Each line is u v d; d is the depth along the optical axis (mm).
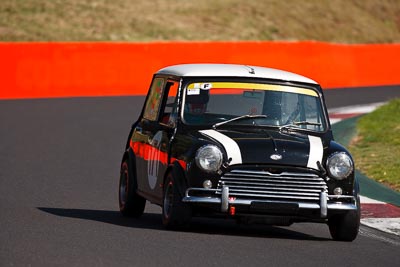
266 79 39094
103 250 31484
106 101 102000
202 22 155625
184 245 33062
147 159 39750
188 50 114438
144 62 112000
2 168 57812
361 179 56031
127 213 41750
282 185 35094
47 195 47719
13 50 105125
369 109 97812
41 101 101062
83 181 53688
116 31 146125
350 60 127438
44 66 106750
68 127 80875
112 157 65125
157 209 45188
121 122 85250
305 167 35250
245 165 34969
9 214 40188
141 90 111750
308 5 175875
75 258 29859
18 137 73938
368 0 190625
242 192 35000
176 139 37062
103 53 109875
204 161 34938
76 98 104938
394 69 132500
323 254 32969
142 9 156500
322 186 35375
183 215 35500
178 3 162250
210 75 38781
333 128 81562
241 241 34719
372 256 33250
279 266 30000
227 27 155375
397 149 68188
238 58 117438
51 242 32906
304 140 36688
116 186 52438
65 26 144625
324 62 124250
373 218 42750
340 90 119438
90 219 39656
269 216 35312
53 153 65812
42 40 138625
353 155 66125
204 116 37812
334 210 35406
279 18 165250
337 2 182625
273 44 119875
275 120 38188
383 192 51469
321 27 169500
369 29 178250
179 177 35562
